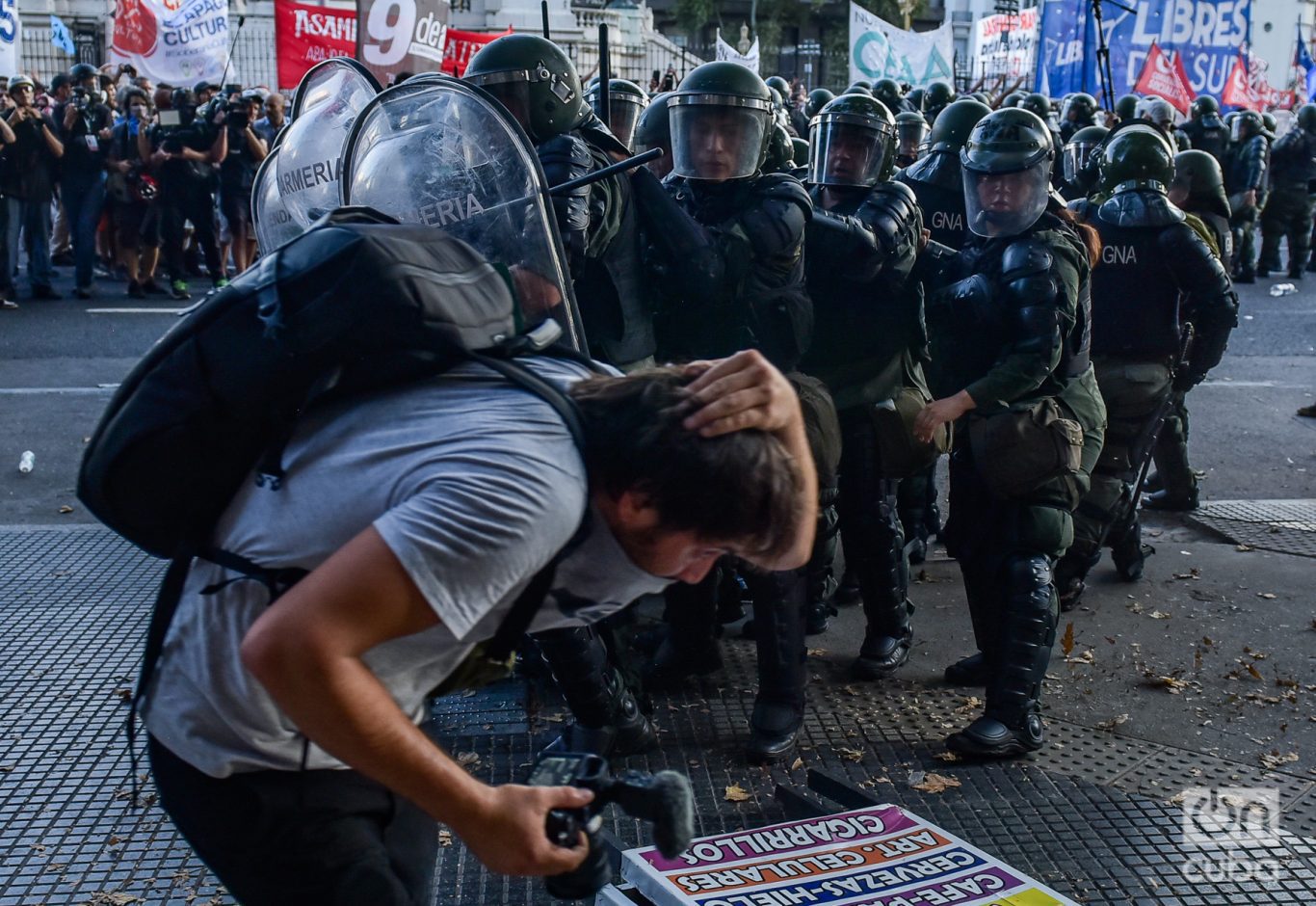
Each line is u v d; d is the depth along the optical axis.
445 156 2.56
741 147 3.12
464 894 2.56
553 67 3.13
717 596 3.68
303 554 1.40
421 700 1.55
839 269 3.29
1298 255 14.50
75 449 6.23
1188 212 5.92
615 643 3.21
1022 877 2.37
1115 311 4.34
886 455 3.48
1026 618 3.19
